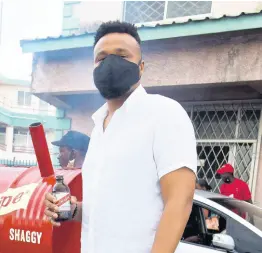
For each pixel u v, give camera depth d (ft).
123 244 3.90
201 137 20.43
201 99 20.07
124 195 3.90
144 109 4.04
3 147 73.31
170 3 20.85
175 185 3.69
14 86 75.36
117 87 4.17
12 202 9.41
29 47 21.27
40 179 9.66
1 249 9.34
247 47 16.15
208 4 19.71
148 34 17.75
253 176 18.44
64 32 24.25
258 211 11.73
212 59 16.98
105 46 4.33
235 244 9.94
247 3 18.52
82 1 23.79
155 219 3.88
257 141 18.44
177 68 17.87
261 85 16.74
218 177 19.72
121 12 22.43
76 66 20.97
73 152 12.75
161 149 3.80
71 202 5.15
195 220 10.77
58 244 8.48
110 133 4.16
